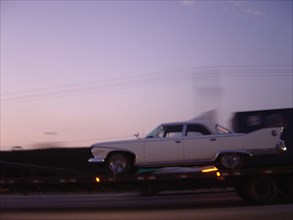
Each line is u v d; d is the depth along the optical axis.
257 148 12.26
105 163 12.78
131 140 12.66
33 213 11.78
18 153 27.05
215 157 12.34
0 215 11.48
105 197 16.25
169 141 12.49
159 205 12.87
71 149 26.94
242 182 12.61
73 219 10.62
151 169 12.80
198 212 11.08
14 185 12.88
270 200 12.30
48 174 13.45
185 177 12.12
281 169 12.19
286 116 14.86
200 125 12.63
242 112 15.13
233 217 10.14
